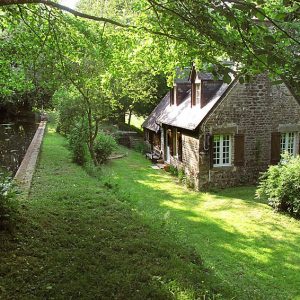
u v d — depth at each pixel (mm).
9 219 6297
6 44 10000
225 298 5297
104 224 7477
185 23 5152
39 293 4711
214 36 4711
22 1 5488
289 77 4047
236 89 16391
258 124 17078
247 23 3971
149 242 6734
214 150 16719
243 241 10523
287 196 12844
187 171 17812
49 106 28094
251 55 4266
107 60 9625
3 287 4727
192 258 6574
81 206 8633
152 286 5129
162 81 28203
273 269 8742
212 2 4211
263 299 6723
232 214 13031
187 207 13859
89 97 16844
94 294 4816
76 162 16203
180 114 19391
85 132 17156
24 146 23219
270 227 11719
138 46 9211
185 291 5074
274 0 4910
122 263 5766
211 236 10867
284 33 3789
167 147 21969
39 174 13008
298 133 17953
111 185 12227
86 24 8523
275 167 13555
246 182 17297
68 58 10836
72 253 5926
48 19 8148
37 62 10453
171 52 8820
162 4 5289
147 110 30516
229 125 16594
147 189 16375
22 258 5543
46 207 8195
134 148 27938
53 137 25047
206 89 17125
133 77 18375
